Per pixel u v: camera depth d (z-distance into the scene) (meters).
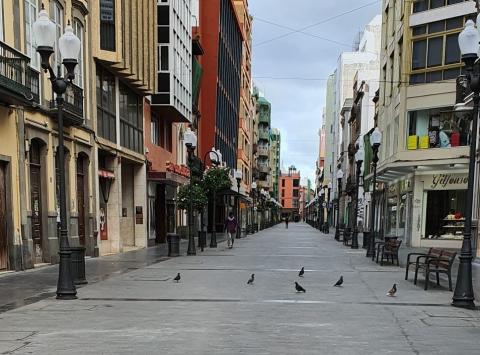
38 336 6.26
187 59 30.66
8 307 8.16
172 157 31.17
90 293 9.61
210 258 17.83
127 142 22.20
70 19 16.50
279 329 6.71
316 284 11.13
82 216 17.67
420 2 24.98
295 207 186.00
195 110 37.69
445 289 10.54
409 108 25.30
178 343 5.95
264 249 23.12
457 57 23.80
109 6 18.80
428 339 6.28
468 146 22.89
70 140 16.23
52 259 14.66
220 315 7.62
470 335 6.52
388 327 6.93
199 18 43.88
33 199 14.21
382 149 32.31
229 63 52.25
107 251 20.36
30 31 13.97
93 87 18.25
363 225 50.78
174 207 30.52
